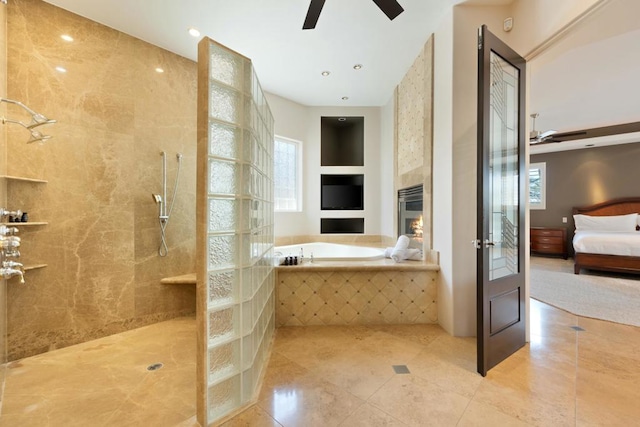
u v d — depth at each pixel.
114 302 2.43
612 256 4.27
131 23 2.37
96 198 2.34
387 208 4.13
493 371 1.81
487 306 1.79
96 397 1.59
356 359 1.98
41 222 2.02
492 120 2.08
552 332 2.39
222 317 1.46
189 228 2.90
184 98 2.86
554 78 3.04
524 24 2.12
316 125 4.34
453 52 2.29
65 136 2.20
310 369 1.86
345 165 4.59
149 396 1.60
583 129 4.93
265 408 1.49
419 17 2.39
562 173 6.00
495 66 2.01
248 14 2.27
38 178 2.09
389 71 3.28
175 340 2.31
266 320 2.12
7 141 1.98
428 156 2.69
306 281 2.60
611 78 3.05
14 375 1.81
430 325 2.58
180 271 2.83
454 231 2.34
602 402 1.51
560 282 4.02
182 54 2.81
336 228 4.48
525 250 2.18
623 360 1.94
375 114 4.37
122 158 2.47
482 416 1.41
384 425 1.36
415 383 1.69
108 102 2.39
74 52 2.24
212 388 1.40
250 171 1.60
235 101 1.51
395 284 2.61
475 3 2.24
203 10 2.22
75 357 2.04
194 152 2.94
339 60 3.02
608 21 2.00
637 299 3.25
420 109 2.91
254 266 1.70
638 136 4.80
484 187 1.78
